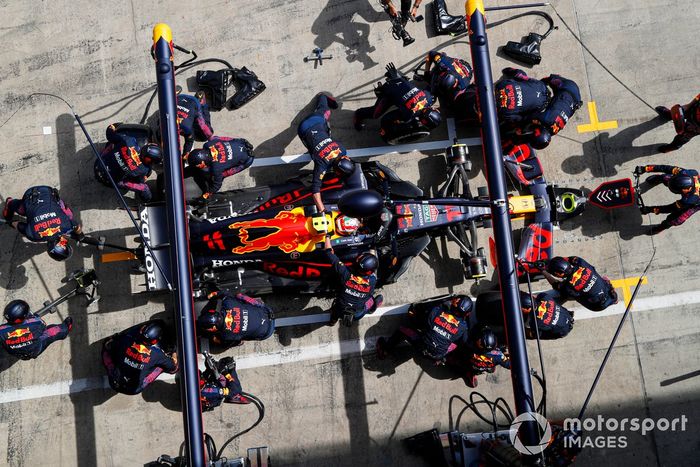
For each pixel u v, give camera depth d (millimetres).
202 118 19609
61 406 19594
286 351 20156
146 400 19750
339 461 19891
